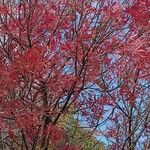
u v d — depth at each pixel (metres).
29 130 7.75
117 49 7.57
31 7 7.63
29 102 7.66
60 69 7.54
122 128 10.00
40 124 7.64
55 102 7.92
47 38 7.79
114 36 7.64
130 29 7.68
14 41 7.87
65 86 7.66
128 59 7.71
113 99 8.77
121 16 7.61
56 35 7.82
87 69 7.69
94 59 7.61
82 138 9.32
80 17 7.77
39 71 7.31
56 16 7.79
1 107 7.53
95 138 10.64
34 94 7.86
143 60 7.64
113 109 8.88
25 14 7.66
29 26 7.66
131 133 9.17
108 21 7.64
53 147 8.52
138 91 9.16
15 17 7.65
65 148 8.60
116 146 9.98
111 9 7.58
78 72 7.68
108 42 7.58
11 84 7.46
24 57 7.18
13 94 7.59
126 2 7.72
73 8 7.78
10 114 7.52
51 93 7.85
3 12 7.59
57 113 7.95
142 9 7.65
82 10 7.75
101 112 8.73
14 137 8.11
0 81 7.42
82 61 7.59
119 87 8.59
